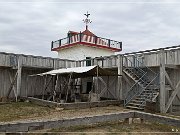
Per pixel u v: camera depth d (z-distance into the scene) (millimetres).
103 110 12664
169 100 12664
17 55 17812
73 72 14727
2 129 5863
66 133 6758
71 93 19125
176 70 13820
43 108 13117
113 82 18672
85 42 24266
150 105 12727
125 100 15242
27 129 6215
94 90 19438
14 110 12250
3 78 18344
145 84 15039
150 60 14703
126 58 16609
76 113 11328
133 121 8477
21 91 19438
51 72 16891
